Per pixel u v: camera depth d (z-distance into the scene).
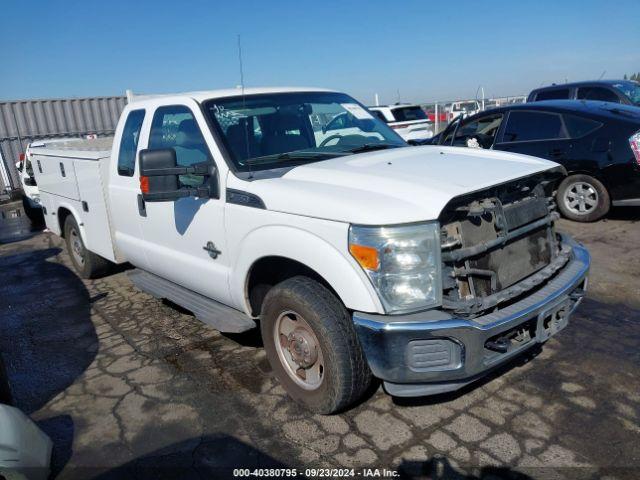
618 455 2.72
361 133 4.37
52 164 6.15
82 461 2.95
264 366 3.87
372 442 2.94
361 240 2.65
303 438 3.01
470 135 8.42
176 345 4.35
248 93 4.13
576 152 7.09
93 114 18.23
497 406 3.19
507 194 3.15
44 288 6.25
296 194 2.99
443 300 2.72
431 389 2.77
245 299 3.52
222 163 3.51
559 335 4.04
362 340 2.71
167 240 4.18
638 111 7.04
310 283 3.04
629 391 3.26
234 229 3.41
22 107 16.94
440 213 2.65
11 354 4.45
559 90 11.64
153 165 3.36
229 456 2.90
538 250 3.28
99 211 5.20
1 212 13.62
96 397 3.63
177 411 3.37
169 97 4.18
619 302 4.57
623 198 6.85
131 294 5.72
